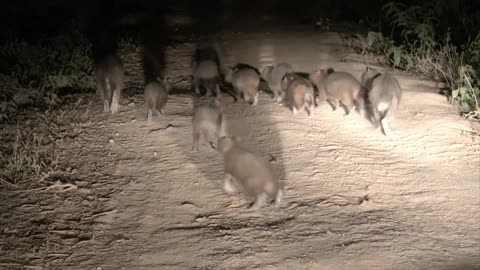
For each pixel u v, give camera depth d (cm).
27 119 749
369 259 545
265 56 990
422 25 938
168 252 549
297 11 1348
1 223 573
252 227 578
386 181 647
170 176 644
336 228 579
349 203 613
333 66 941
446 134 732
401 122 761
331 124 751
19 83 842
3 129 720
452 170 667
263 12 1356
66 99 809
